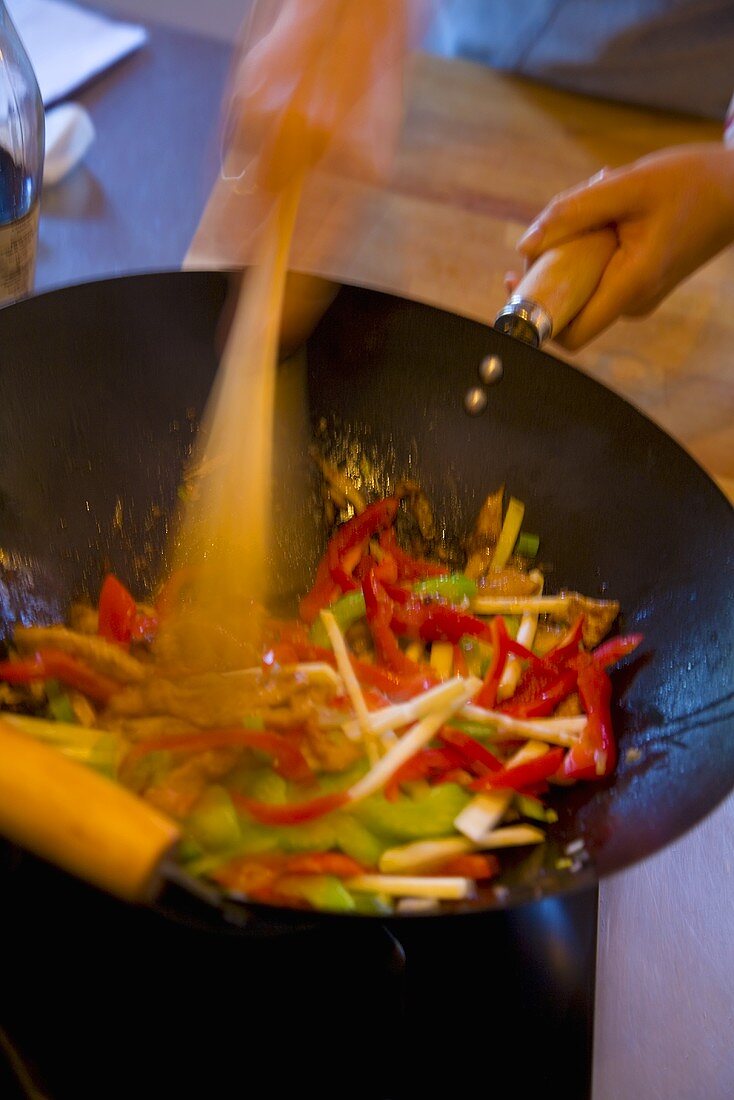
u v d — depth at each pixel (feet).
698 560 2.76
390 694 2.81
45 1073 2.32
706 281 3.96
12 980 2.40
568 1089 2.42
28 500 2.73
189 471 2.93
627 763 2.65
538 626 2.96
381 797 2.58
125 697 2.62
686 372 3.67
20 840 2.00
